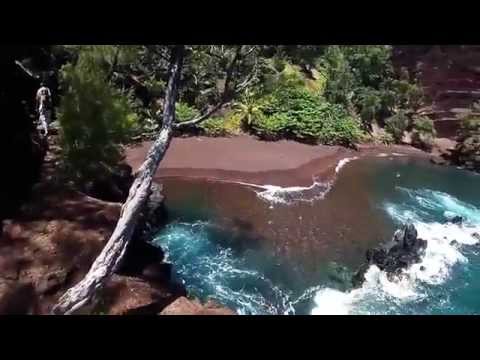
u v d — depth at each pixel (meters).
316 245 13.87
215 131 22.61
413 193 19.75
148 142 19.23
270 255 12.98
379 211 17.17
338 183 19.72
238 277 11.71
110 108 9.66
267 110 24.47
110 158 10.40
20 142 10.10
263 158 20.66
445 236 15.45
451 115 28.73
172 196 16.30
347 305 11.02
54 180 10.34
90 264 8.05
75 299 6.84
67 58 11.60
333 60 28.17
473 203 19.12
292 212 15.98
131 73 14.71
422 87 29.72
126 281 8.23
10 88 9.96
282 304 10.79
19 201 9.30
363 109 27.16
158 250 11.05
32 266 7.66
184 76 12.23
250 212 15.65
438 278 12.66
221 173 18.53
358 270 12.52
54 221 8.82
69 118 9.66
